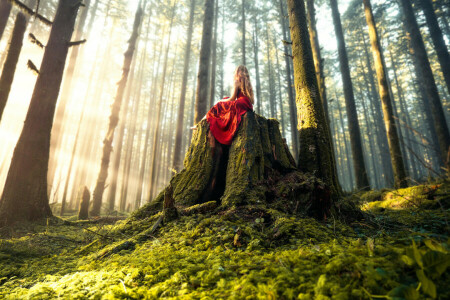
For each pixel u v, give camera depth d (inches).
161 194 173.5
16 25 290.5
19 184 246.7
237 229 104.3
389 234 103.3
